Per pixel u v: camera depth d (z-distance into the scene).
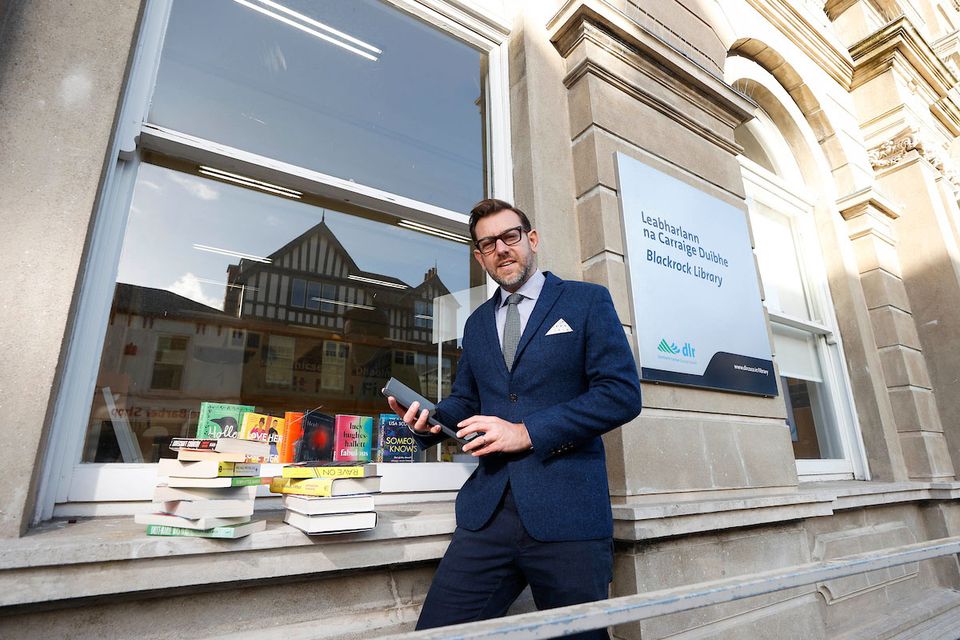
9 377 1.08
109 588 1.01
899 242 4.23
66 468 1.31
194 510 1.07
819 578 0.97
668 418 2.00
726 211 2.62
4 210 1.14
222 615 1.20
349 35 2.36
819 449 3.49
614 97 2.32
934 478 3.41
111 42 1.37
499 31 2.42
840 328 3.81
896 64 4.56
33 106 1.22
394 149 2.71
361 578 1.41
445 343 2.58
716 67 2.99
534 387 1.26
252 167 1.92
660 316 2.09
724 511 1.85
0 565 0.93
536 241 1.47
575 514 1.13
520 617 0.68
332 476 1.23
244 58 2.30
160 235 2.37
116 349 1.62
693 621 1.74
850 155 4.24
